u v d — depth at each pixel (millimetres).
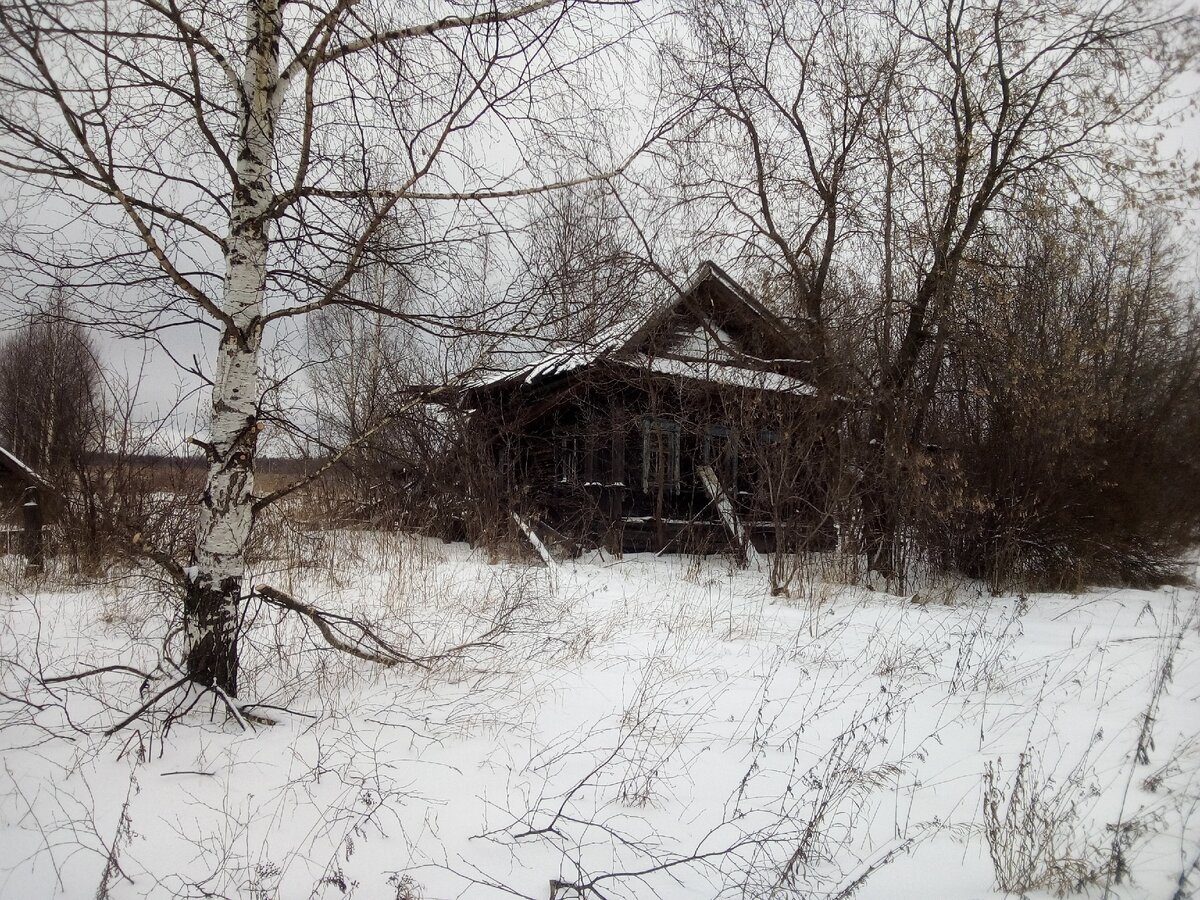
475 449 13805
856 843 3551
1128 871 3090
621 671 5984
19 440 11367
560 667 5961
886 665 6414
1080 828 3627
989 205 12492
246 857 3072
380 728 4469
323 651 5637
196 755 3971
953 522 12055
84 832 3213
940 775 4301
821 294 12820
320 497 12531
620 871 3180
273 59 4500
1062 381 11688
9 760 3850
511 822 3518
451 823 3479
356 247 4383
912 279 12750
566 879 3090
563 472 15734
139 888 2865
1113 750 4602
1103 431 12938
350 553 10562
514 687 5367
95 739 4094
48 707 4535
